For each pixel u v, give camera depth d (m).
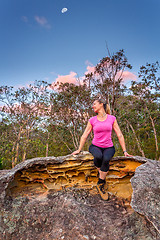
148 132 12.41
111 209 2.70
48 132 9.38
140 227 2.26
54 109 8.73
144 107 9.67
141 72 9.02
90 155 3.27
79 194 3.04
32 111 9.13
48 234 2.40
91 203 2.85
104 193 2.94
